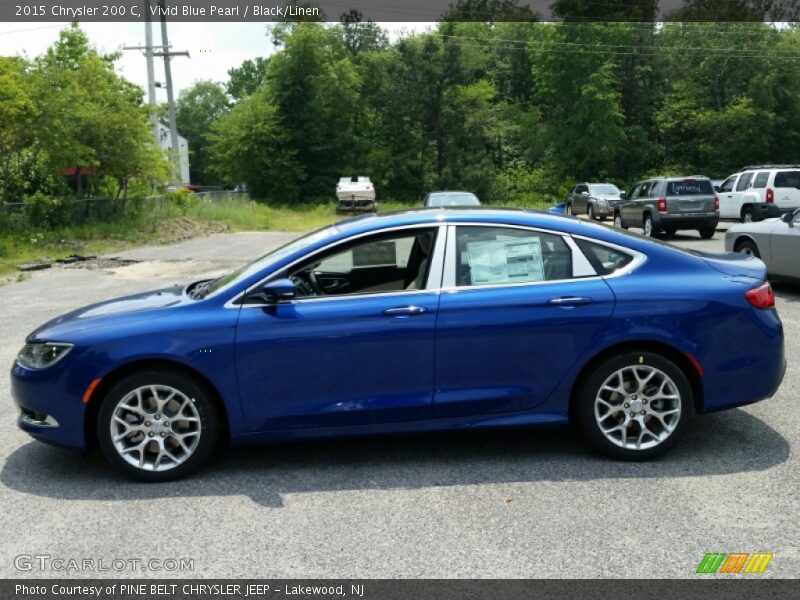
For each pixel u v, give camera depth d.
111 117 25.66
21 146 23.62
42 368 4.53
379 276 4.80
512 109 66.06
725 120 53.78
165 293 5.23
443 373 4.54
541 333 4.53
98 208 26.28
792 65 53.44
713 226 20.66
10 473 4.77
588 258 4.68
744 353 4.65
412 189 59.50
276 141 57.44
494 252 4.68
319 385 4.52
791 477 4.35
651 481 4.34
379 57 61.22
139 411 4.50
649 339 4.54
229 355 4.45
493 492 4.25
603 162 59.69
